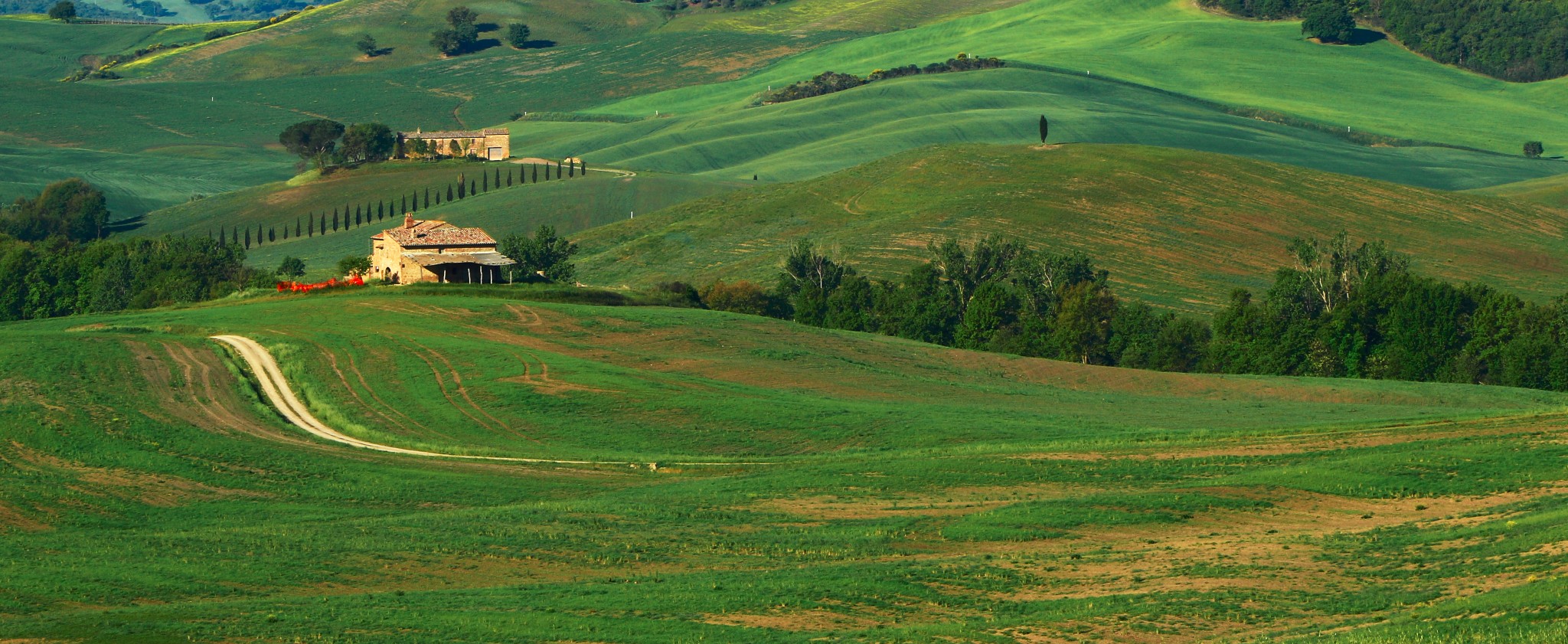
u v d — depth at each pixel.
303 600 90.69
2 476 137.38
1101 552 105.75
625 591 93.69
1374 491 121.81
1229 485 125.62
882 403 195.00
